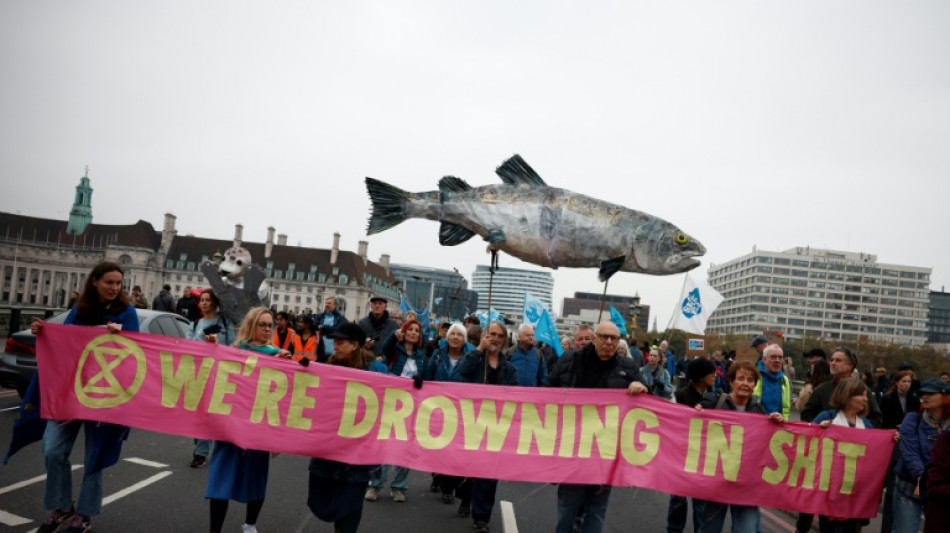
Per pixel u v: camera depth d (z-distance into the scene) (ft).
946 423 18.39
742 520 19.13
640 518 24.98
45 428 19.15
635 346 50.47
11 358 32.37
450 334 24.95
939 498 16.06
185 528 18.72
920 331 526.16
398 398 19.25
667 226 16.19
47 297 458.91
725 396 20.39
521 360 28.09
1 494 20.26
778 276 522.88
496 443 19.22
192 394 18.89
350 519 18.04
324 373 19.15
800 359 299.17
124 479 23.27
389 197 16.78
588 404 19.35
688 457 19.16
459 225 16.83
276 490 24.20
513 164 17.02
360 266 446.60
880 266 528.22
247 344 19.63
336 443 18.70
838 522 19.92
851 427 19.63
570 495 19.01
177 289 432.25
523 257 16.72
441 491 26.53
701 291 47.01
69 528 17.44
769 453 19.30
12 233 455.22
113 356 18.94
